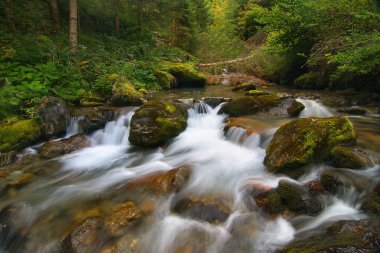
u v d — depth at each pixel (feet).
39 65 30.45
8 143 22.57
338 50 31.58
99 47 43.98
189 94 39.01
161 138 24.08
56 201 16.97
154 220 14.87
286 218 14.46
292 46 42.65
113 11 58.03
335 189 15.39
